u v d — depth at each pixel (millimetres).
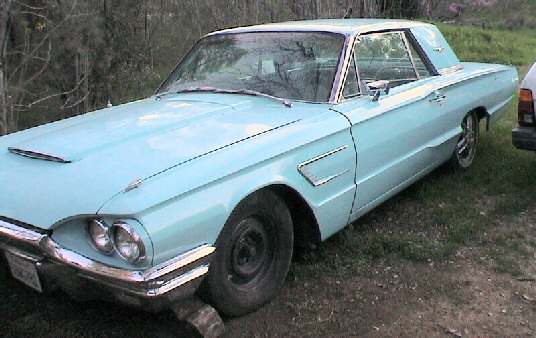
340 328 3176
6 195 2867
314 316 3289
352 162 3752
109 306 3355
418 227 4422
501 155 5816
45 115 7414
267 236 3363
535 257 3896
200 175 2818
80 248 2666
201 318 2939
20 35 7094
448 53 5215
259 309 3346
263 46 4316
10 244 2875
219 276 3012
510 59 13641
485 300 3412
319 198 3533
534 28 21297
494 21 22047
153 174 2756
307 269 3756
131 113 3795
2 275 3477
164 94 4367
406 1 20422
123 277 2543
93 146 3109
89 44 7434
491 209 4664
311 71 4004
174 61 9883
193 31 9969
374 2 13773
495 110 5738
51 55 7164
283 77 4047
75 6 6949
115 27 7875
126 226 2520
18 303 3387
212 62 4473
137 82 8531
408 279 3666
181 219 2686
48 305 3375
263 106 3805
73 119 3928
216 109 3699
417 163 4539
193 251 2742
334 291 3539
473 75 5285
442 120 4789
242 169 3010
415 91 4477
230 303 3125
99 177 2770
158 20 9422
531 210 4621
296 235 3734
